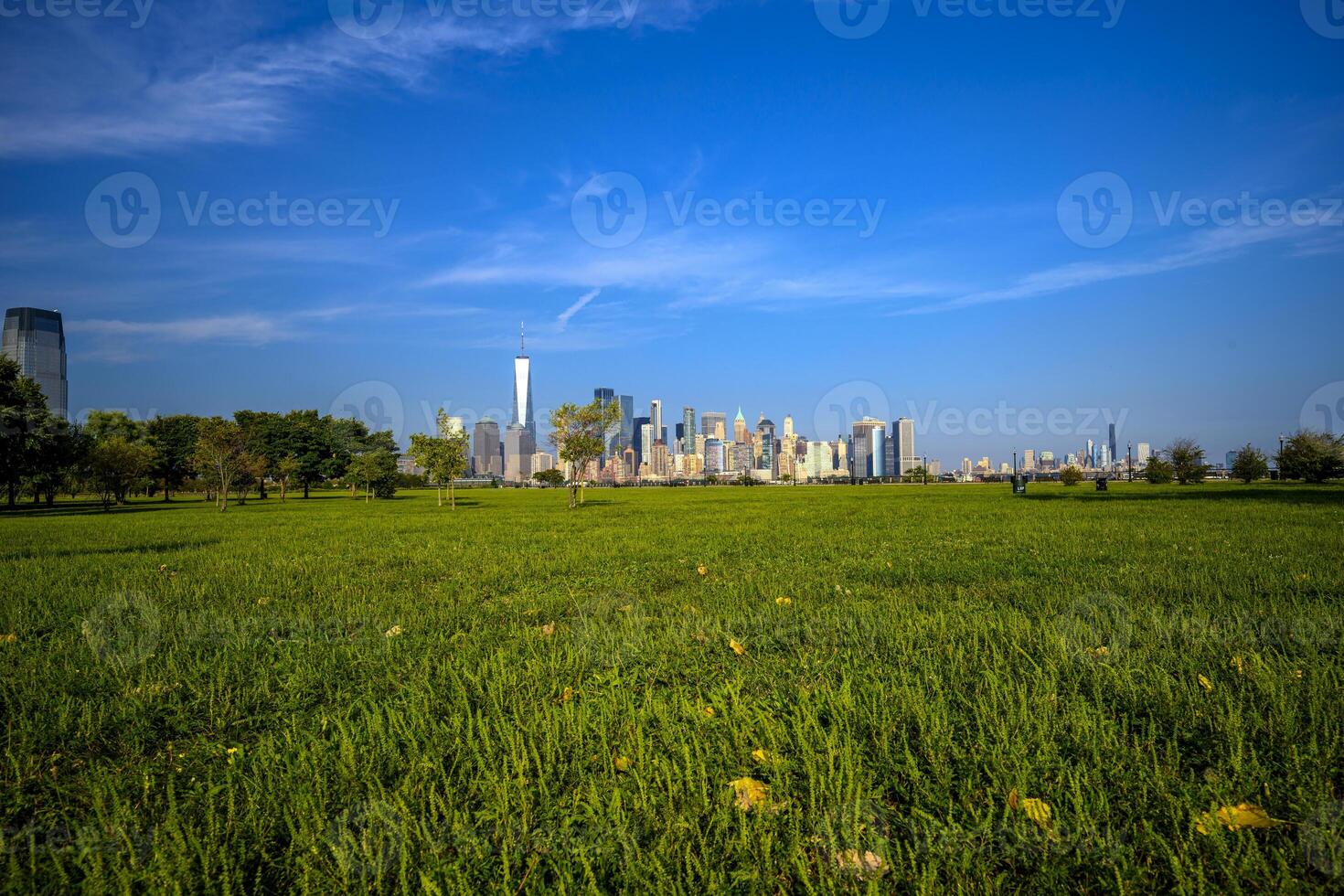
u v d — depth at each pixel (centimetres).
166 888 258
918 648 595
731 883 266
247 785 340
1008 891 261
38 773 373
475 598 944
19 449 4747
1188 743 373
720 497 6412
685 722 416
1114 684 463
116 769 379
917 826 297
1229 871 254
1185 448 7919
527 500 6775
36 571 1247
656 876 268
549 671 540
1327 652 547
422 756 368
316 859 280
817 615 761
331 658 605
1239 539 1465
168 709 477
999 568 1127
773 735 386
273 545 1839
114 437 6303
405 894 258
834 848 279
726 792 322
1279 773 334
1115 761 346
